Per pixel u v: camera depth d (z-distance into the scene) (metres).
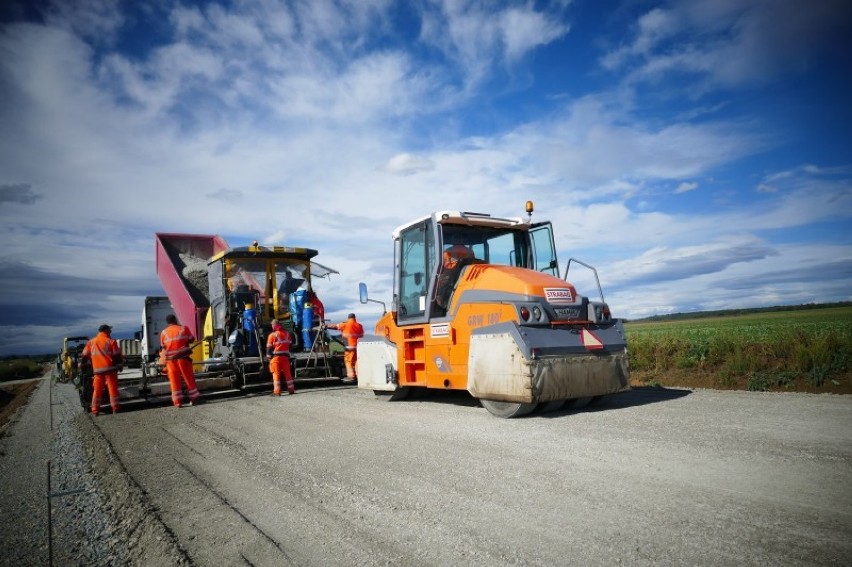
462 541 2.84
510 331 6.23
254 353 11.99
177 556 2.98
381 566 2.64
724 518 2.86
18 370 41.28
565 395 6.21
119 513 3.98
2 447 7.58
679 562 2.41
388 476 4.16
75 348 21.25
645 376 10.23
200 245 15.25
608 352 6.77
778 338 10.29
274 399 10.00
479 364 6.66
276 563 2.79
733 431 4.83
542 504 3.28
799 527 2.68
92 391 10.34
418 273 8.12
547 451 4.55
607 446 4.57
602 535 2.76
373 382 8.99
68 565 3.21
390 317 8.74
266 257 12.50
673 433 4.89
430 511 3.33
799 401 6.36
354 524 3.23
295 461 4.89
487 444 4.98
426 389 9.40
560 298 6.68
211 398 10.91
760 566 2.32
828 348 8.51
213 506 3.80
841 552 2.39
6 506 4.50
